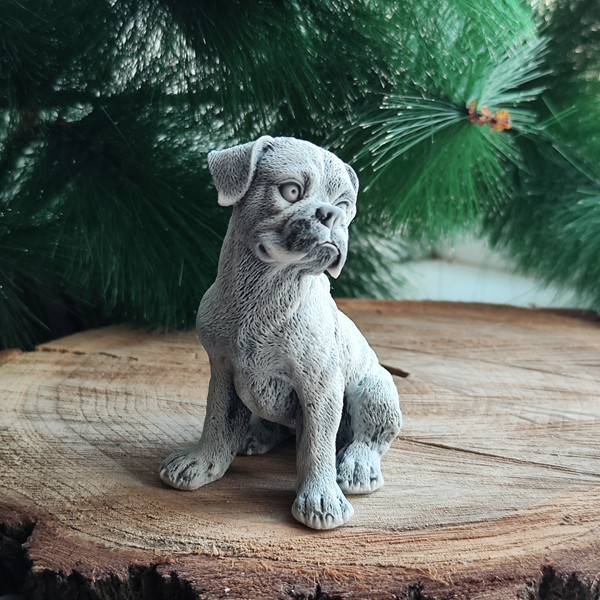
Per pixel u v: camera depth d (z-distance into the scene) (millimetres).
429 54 308
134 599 178
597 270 382
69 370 291
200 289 328
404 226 373
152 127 316
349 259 405
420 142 327
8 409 255
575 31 363
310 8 297
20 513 196
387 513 201
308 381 199
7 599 194
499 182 358
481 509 204
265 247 180
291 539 188
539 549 186
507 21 298
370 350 236
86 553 181
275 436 238
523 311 386
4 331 317
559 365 314
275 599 168
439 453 237
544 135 365
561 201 375
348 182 187
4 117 306
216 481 218
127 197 309
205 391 277
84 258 308
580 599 178
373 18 301
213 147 323
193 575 174
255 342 196
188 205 317
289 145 183
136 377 287
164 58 307
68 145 311
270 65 296
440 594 171
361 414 223
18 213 301
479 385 292
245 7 291
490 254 456
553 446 244
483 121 308
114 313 350
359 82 306
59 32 295
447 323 363
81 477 215
